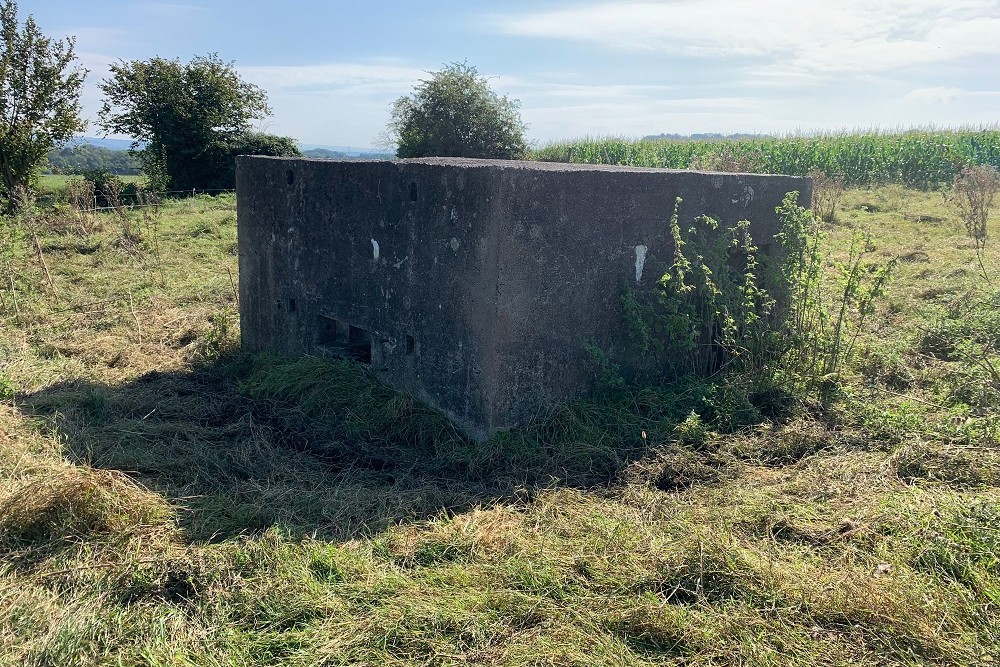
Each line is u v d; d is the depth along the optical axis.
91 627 3.01
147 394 6.08
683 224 5.83
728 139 32.94
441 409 5.38
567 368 5.34
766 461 4.71
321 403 5.71
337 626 3.04
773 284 6.28
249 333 7.51
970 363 5.73
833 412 5.32
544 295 5.08
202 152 26.56
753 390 5.59
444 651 2.90
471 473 4.68
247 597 3.24
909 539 3.53
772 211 6.41
